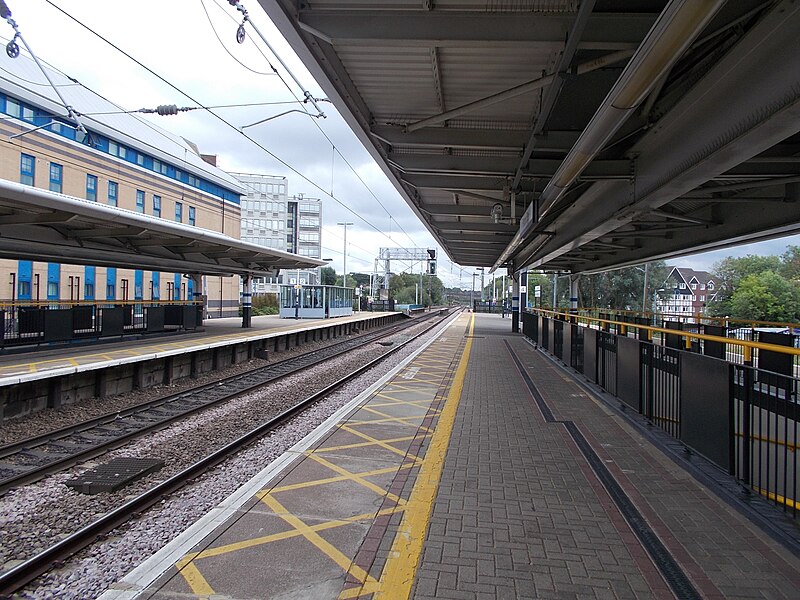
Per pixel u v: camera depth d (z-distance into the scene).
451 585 3.18
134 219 13.34
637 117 7.57
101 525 4.41
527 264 27.78
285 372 14.35
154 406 9.99
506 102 8.12
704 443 5.18
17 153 25.61
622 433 6.80
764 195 10.50
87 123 30.11
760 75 4.98
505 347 19.33
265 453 6.69
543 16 5.55
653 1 5.25
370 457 5.80
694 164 6.43
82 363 10.42
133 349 13.20
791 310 30.80
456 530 3.94
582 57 6.39
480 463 5.57
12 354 12.02
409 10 5.69
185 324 21.08
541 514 4.24
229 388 11.98
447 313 66.25
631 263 21.03
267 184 88.94
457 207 16.11
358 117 8.27
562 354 13.91
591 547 3.68
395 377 11.84
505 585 3.19
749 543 3.74
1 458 6.70
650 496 4.63
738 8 4.95
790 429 5.04
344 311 39.81
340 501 4.52
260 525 4.03
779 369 8.32
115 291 33.44
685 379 5.63
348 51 6.60
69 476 6.05
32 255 15.50
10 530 4.57
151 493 5.10
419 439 6.57
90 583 3.59
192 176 41.22
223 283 45.03
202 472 5.93
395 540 3.77
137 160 34.84
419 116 8.98
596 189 10.80
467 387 10.38
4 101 25.05
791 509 4.29
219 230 45.25
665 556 3.55
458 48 6.45
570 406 8.49
